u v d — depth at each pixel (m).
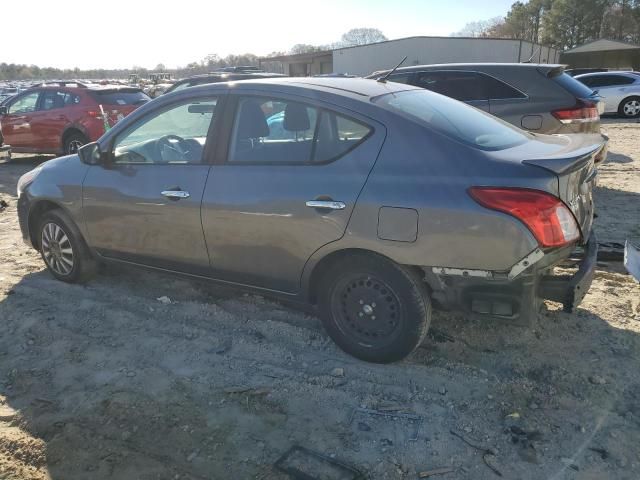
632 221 6.39
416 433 2.87
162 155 4.13
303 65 51.81
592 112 7.20
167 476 2.63
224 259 3.83
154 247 4.18
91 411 3.14
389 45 39.62
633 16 72.12
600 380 3.22
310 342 3.79
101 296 4.66
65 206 4.62
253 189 3.58
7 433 2.98
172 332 4.01
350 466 2.65
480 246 2.92
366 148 3.26
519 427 2.87
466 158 3.03
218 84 3.91
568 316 3.99
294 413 3.07
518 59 38.44
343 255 3.36
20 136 12.62
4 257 5.79
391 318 3.32
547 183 2.84
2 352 3.85
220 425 2.99
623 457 2.65
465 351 3.60
